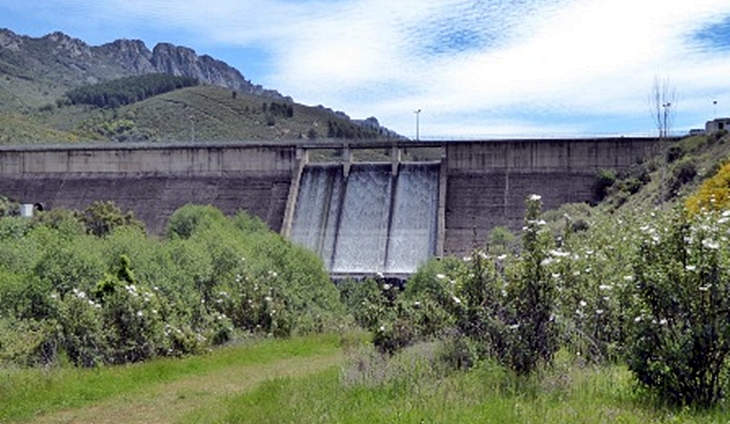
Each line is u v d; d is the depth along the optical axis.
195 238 48.06
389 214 74.81
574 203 70.06
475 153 76.25
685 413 12.18
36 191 88.00
